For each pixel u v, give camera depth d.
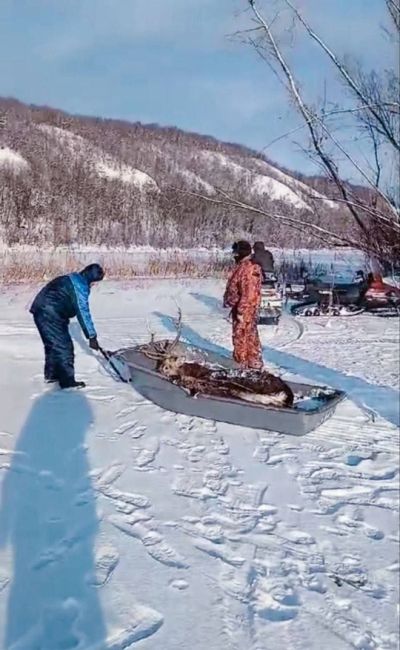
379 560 4.00
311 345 11.06
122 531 4.10
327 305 14.82
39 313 7.23
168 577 3.62
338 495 4.93
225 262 23.77
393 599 3.60
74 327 11.87
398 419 6.91
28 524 4.10
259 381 6.40
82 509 4.36
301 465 5.50
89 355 9.30
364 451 5.92
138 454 5.50
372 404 7.44
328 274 17.72
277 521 4.43
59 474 4.93
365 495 4.96
